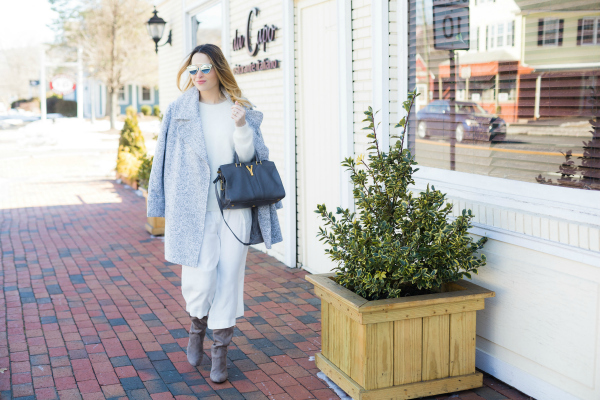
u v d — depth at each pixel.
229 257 3.28
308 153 5.61
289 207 5.86
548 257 3.01
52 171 14.99
